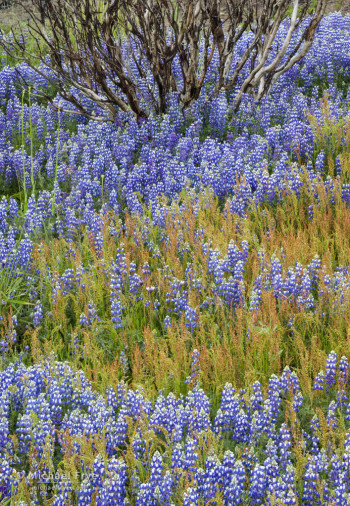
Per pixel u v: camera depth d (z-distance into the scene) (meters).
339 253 7.17
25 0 16.77
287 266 6.96
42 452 4.79
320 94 12.12
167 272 7.09
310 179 8.54
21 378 5.52
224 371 5.64
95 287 6.83
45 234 8.05
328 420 4.94
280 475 4.64
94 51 10.65
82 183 9.33
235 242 7.63
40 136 10.94
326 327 6.27
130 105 11.01
